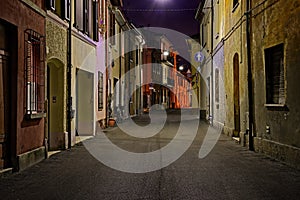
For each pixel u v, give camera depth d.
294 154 8.98
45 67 10.64
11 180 7.75
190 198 6.29
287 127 9.51
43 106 10.41
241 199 6.23
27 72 9.29
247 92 12.59
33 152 9.57
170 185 7.25
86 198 6.31
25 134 9.17
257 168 9.02
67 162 9.94
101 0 18.91
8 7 8.21
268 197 6.35
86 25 15.56
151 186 7.17
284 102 9.65
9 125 8.62
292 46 9.09
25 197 6.41
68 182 7.55
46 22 10.82
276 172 8.51
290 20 9.16
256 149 11.86
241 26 13.41
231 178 7.88
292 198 6.29
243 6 13.14
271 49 10.70
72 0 13.62
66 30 12.79
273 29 10.29
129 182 7.54
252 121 12.33
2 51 8.32
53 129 12.42
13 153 8.62
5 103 8.47
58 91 12.51
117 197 6.36
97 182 7.55
